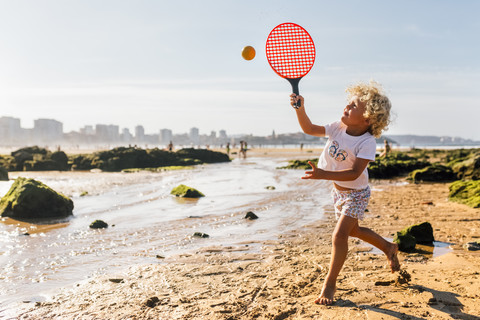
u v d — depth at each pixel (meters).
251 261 4.57
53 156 27.58
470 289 3.38
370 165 18.16
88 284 3.85
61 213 7.80
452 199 9.68
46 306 3.29
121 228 6.59
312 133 3.44
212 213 7.97
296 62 3.46
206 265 4.43
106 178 17.53
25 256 4.89
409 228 5.57
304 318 2.88
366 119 3.13
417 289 3.39
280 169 22.41
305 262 4.48
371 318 2.81
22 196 7.63
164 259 4.71
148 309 3.18
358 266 4.28
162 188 12.71
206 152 34.06
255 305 3.20
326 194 10.82
